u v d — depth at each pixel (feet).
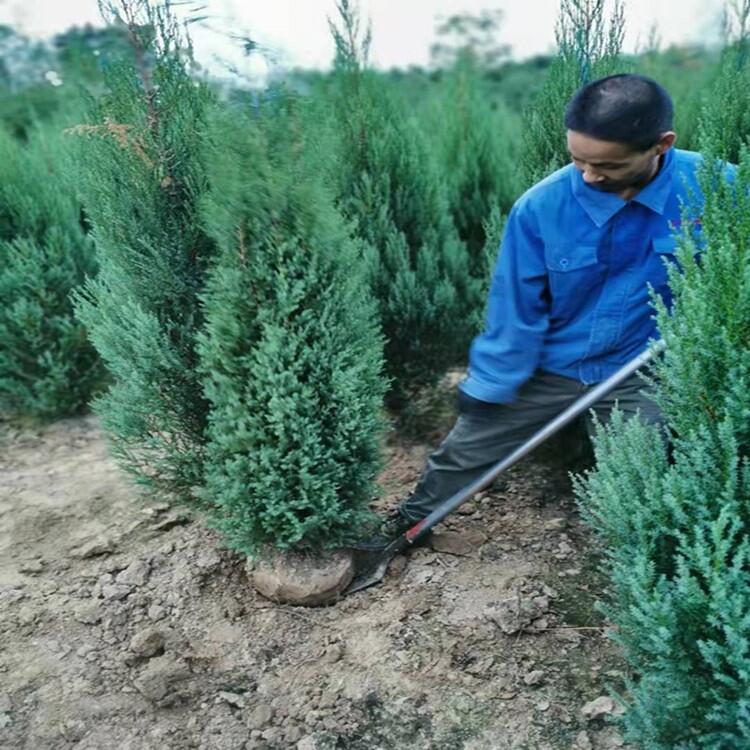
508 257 8.82
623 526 6.87
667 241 8.37
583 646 8.83
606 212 8.27
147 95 8.68
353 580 9.95
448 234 13.80
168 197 8.85
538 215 8.54
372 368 8.93
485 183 15.96
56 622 9.60
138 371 8.99
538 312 9.08
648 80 7.41
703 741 6.16
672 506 6.28
